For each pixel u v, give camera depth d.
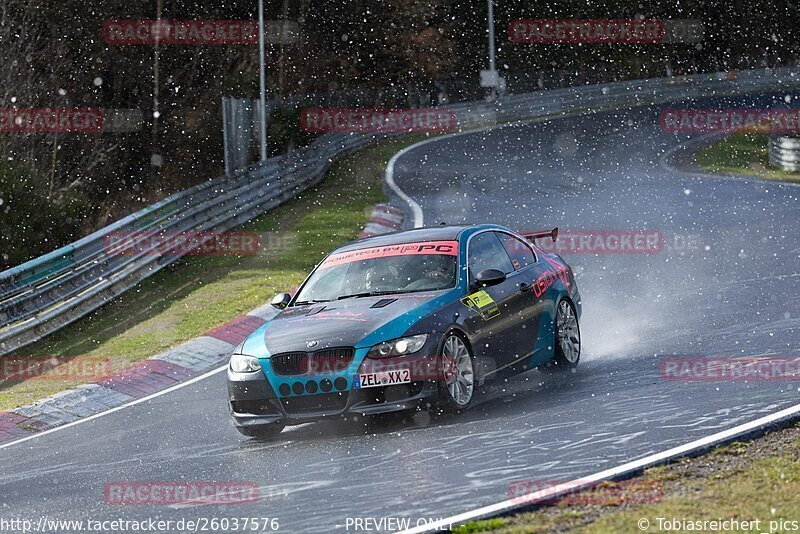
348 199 52.97
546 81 119.19
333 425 17.59
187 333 28.73
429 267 18.23
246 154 65.25
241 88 87.25
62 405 22.66
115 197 81.00
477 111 93.56
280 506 12.59
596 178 58.59
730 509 10.66
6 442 20.27
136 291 35.00
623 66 143.50
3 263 40.81
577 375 19.22
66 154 77.25
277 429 17.42
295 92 120.88
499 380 17.89
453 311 17.08
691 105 105.50
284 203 52.69
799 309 22.95
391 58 130.88
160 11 87.19
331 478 13.70
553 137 83.31
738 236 35.62
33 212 42.66
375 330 16.34
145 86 87.38
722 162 67.00
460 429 15.71
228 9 102.38
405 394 16.11
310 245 40.62
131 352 27.34
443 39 133.75
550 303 19.66
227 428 18.69
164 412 20.94
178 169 86.25
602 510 10.98
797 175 58.06
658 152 73.31
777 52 152.00
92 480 15.56
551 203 48.69
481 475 12.86
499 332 17.97
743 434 13.44
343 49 129.12
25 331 29.23
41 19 77.62
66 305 31.30
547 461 13.20
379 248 19.22
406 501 12.10
